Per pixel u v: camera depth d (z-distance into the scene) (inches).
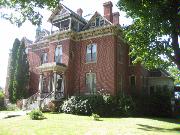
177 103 1176.2
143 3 609.3
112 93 1003.3
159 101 1070.4
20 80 1306.6
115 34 1074.1
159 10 544.7
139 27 753.6
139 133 515.5
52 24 1235.9
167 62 786.2
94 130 542.9
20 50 1350.9
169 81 1302.9
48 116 799.7
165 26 555.5
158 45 683.4
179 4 550.0
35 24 512.1
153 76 1365.7
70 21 1155.9
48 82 1175.6
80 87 1111.0
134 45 772.0
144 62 817.5
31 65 1386.6
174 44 606.5
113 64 1029.8
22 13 501.4
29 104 1050.7
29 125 600.1
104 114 918.4
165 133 532.7
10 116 804.0
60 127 574.6
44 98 1019.9
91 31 1117.1
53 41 1214.3
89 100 938.1
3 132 518.6
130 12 720.3
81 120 733.3
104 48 1075.3
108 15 1162.6
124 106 951.0
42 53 1358.3
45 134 487.5
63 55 1150.3
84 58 1131.9
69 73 1123.3
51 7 497.0
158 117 997.2
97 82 1061.8
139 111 1029.2
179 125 724.7
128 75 1192.8
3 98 1253.7
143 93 1135.0
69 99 981.8
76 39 1182.9
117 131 535.2
